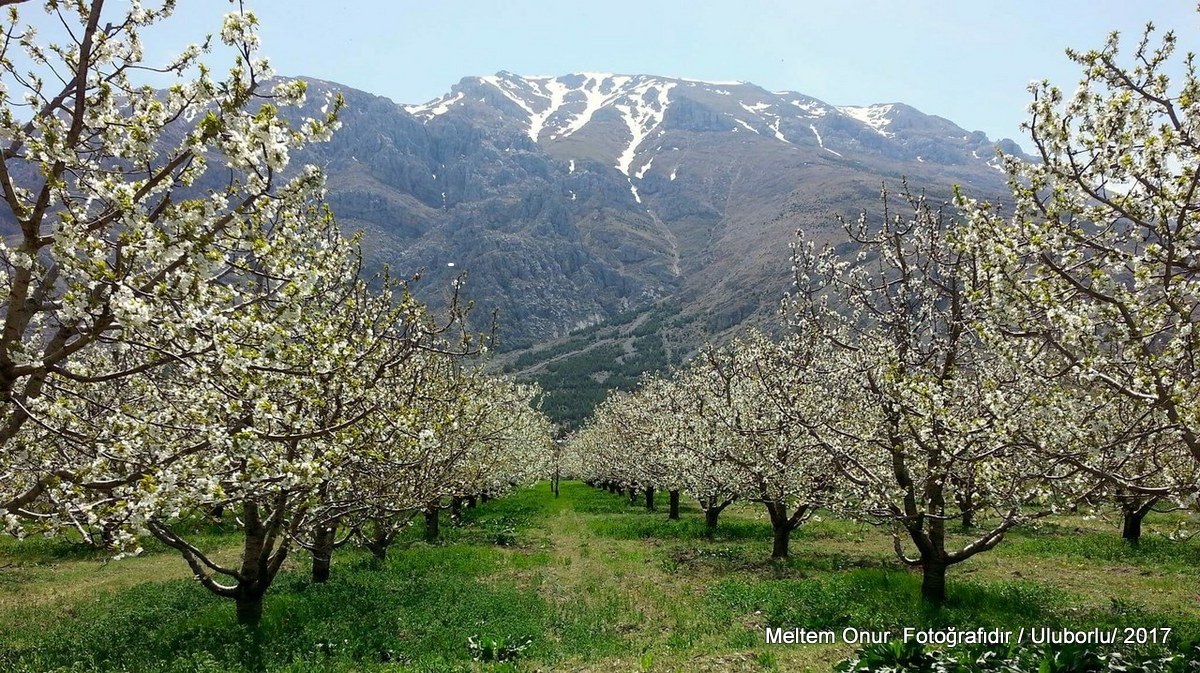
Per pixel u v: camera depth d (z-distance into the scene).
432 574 18.78
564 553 23.84
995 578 16.70
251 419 8.16
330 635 12.09
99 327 6.20
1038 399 8.78
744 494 21.36
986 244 8.02
